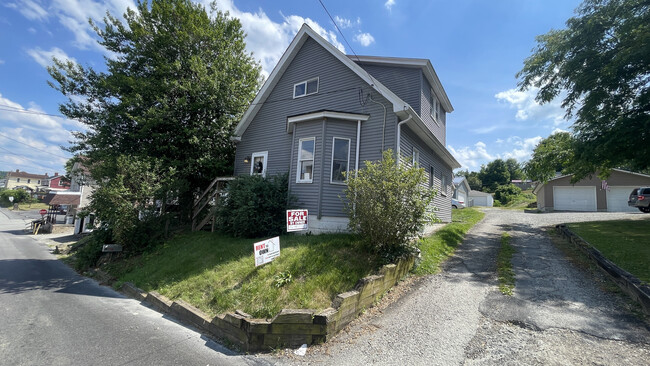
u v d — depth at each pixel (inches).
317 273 223.9
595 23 422.6
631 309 182.1
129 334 181.0
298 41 482.9
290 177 398.9
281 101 497.0
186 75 518.0
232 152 567.8
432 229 453.7
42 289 304.0
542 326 165.3
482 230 515.5
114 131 479.5
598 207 918.4
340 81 433.7
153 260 351.6
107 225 399.5
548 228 525.7
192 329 191.0
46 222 1015.6
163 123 465.7
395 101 365.1
